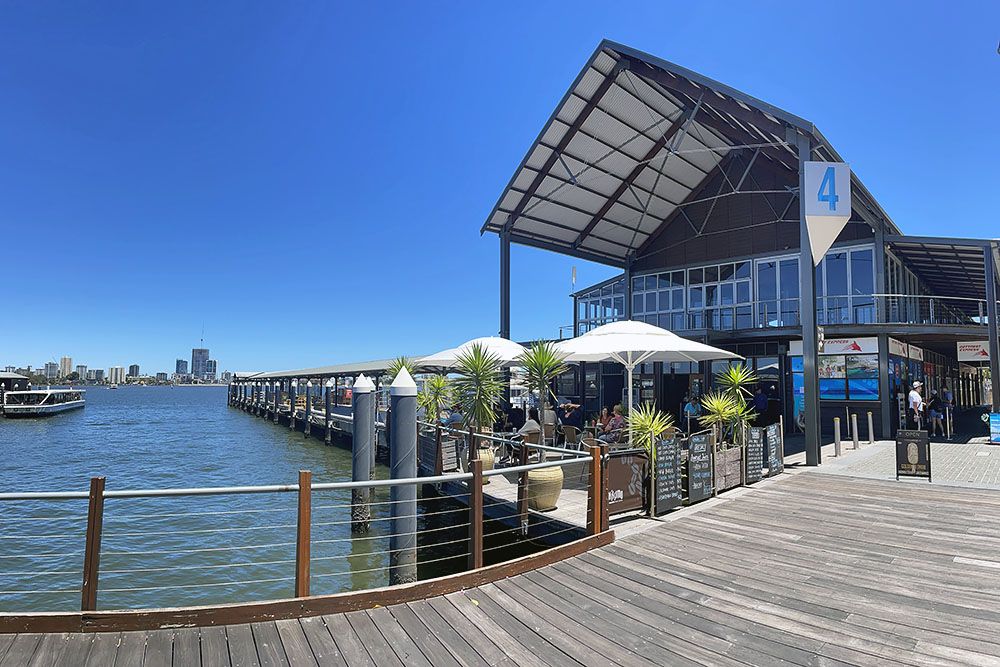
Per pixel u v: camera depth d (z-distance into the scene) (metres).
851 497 8.60
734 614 4.43
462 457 10.89
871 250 18.92
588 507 6.41
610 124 18.12
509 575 5.28
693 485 8.18
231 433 37.34
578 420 15.77
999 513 7.61
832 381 18.78
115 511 14.18
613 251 24.88
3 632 3.95
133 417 57.66
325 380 35.84
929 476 9.90
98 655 3.71
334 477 19.17
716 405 9.88
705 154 21.27
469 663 3.68
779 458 10.80
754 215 22.19
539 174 18.88
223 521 12.86
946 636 4.02
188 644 3.89
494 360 12.20
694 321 23.48
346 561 9.60
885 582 5.10
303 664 3.66
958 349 19.25
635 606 4.60
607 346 10.05
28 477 20.45
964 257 19.45
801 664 3.65
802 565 5.56
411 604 4.63
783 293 21.23
